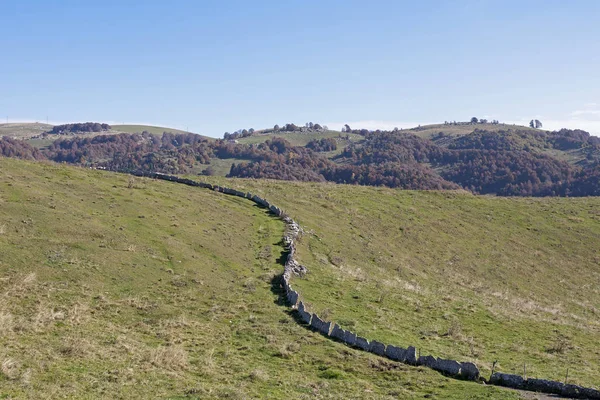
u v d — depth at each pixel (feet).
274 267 156.15
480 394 78.59
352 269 171.01
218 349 95.81
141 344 92.02
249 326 109.50
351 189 299.79
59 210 166.50
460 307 142.92
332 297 135.33
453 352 102.42
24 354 76.69
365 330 110.52
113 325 100.68
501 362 99.14
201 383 77.10
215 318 112.98
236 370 85.40
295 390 78.38
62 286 116.57
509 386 84.74
